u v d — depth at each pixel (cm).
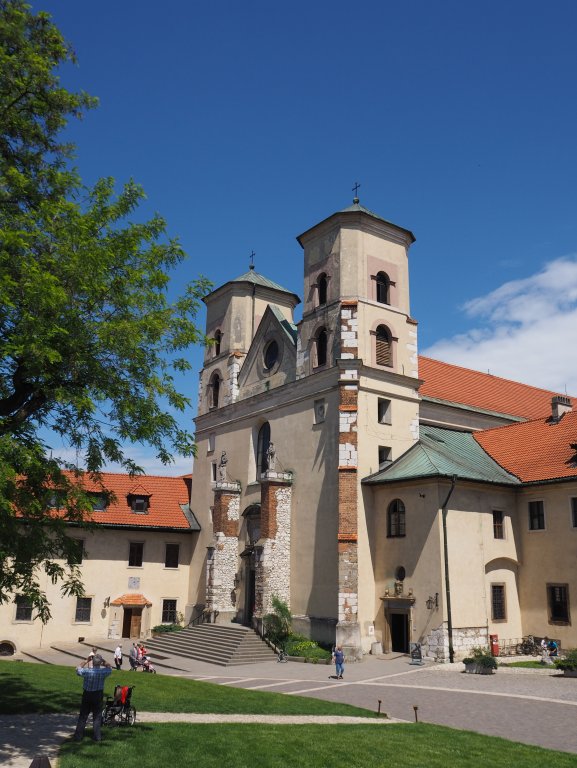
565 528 3509
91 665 1642
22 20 1805
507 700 2339
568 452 3722
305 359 4088
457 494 3475
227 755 1499
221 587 4322
